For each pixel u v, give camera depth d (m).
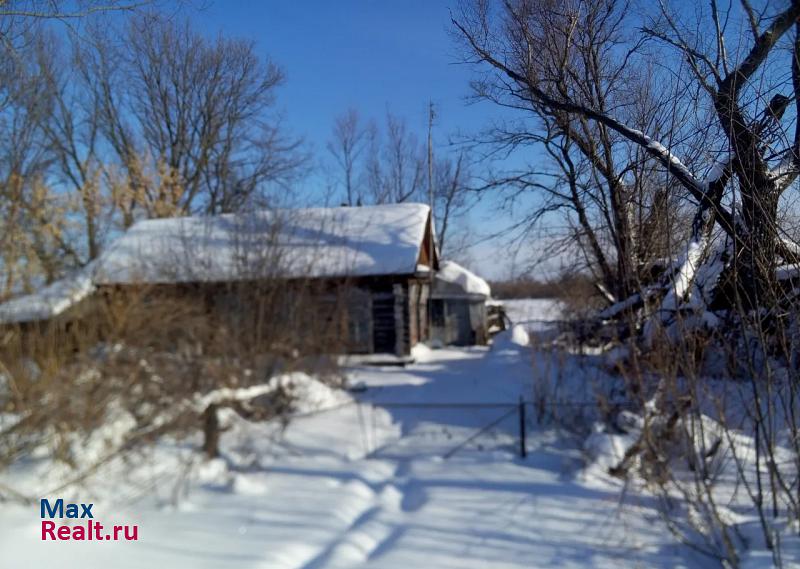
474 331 22.14
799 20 9.36
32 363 5.77
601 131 14.38
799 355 7.48
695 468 5.76
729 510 6.15
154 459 6.30
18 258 7.41
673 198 11.28
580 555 5.21
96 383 5.77
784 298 7.41
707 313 8.82
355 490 6.39
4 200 8.62
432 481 6.81
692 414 6.19
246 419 8.06
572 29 15.04
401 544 5.28
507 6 15.91
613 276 14.33
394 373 12.58
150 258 10.70
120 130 26.91
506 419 8.65
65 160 23.06
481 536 5.50
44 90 14.66
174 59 27.98
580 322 10.84
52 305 6.59
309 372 9.17
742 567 5.05
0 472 5.27
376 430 8.57
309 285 9.86
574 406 8.30
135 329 6.45
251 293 9.17
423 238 17.92
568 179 16.73
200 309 7.91
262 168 28.72
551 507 6.11
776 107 9.25
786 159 9.04
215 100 28.98
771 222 7.09
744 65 9.67
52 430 5.66
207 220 14.23
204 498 5.94
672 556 5.29
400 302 14.81
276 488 6.32
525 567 4.98
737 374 7.77
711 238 10.48
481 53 15.28
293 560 4.84
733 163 8.33
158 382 6.25
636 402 6.99
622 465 6.80
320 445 7.80
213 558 4.72
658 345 7.16
